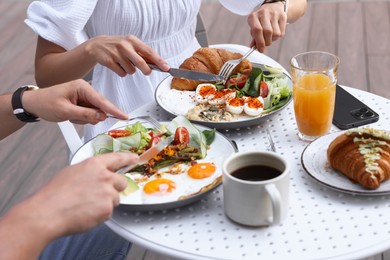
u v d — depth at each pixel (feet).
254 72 4.25
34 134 8.99
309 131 3.75
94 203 2.73
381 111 4.04
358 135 3.35
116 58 4.13
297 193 3.28
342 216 3.08
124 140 3.71
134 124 3.88
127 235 3.05
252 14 4.71
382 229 2.97
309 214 3.11
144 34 5.32
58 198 2.72
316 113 3.66
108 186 2.80
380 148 3.27
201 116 4.06
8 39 12.07
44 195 2.74
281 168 3.04
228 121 3.94
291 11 5.16
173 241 2.98
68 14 4.70
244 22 12.05
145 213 3.20
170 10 5.25
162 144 3.49
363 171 3.15
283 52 10.68
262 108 4.04
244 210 2.97
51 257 4.01
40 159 8.39
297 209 3.15
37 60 4.89
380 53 10.41
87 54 4.28
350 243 2.89
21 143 8.79
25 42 11.91
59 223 2.68
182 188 3.30
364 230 2.97
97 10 5.19
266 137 3.87
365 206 3.14
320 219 3.06
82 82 3.73
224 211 3.16
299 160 3.58
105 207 2.75
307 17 11.93
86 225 2.73
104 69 5.34
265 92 4.15
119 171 3.26
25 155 8.50
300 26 11.57
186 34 5.61
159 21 5.27
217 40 11.39
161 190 3.26
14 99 3.84
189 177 3.38
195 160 3.55
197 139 3.61
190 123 3.74
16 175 8.06
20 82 10.39
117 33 5.31
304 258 2.81
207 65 4.54
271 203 2.90
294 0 5.23
